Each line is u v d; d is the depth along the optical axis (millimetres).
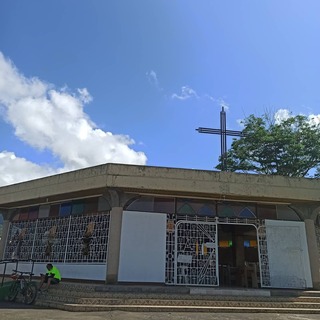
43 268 15258
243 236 17109
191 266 13352
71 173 14195
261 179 13789
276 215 14641
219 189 13367
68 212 15422
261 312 10523
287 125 26594
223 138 19672
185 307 10320
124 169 13094
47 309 10172
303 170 25656
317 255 13977
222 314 9859
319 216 15570
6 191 16672
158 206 13828
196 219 13938
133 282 12734
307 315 10234
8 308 10273
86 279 13578
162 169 13297
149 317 8922
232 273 16172
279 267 13812
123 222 13305
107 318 8633
